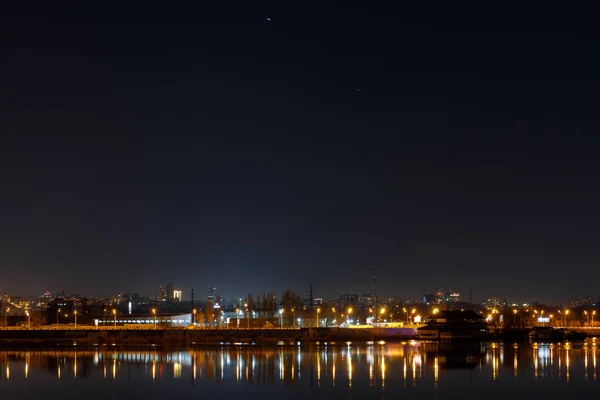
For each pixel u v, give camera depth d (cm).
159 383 15988
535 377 16850
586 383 15912
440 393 14600
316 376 16925
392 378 16612
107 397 14362
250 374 17350
